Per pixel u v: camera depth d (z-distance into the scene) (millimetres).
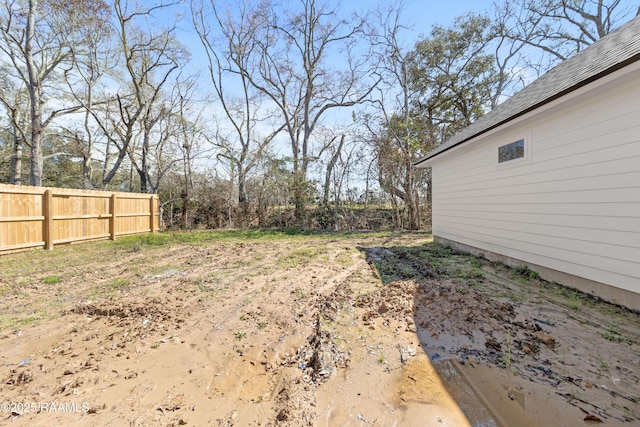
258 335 2660
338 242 8367
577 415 1552
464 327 2580
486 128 4875
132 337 2637
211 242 8516
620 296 3111
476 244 5949
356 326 2717
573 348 2234
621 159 3070
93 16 10438
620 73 2764
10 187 6305
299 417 1624
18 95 13445
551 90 3859
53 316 3104
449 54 15148
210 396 1873
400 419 1578
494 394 1738
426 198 12945
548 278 4074
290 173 12547
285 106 15562
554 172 3934
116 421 1628
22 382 1980
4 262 5645
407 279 4184
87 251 6879
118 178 18016
